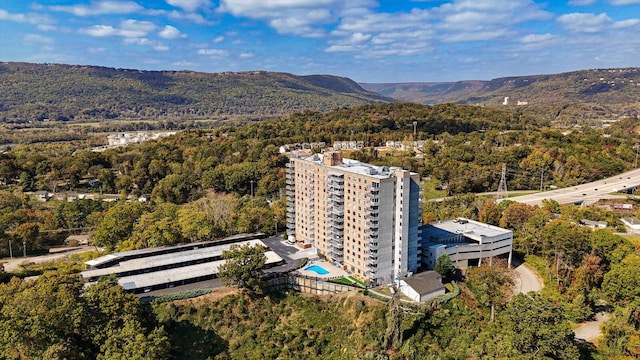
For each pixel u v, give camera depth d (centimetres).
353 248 15700
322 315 14238
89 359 11181
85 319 11412
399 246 15125
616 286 14475
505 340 11725
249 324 13962
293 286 15575
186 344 13025
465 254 16950
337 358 12800
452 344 12875
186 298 14300
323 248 17425
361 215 15088
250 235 19362
